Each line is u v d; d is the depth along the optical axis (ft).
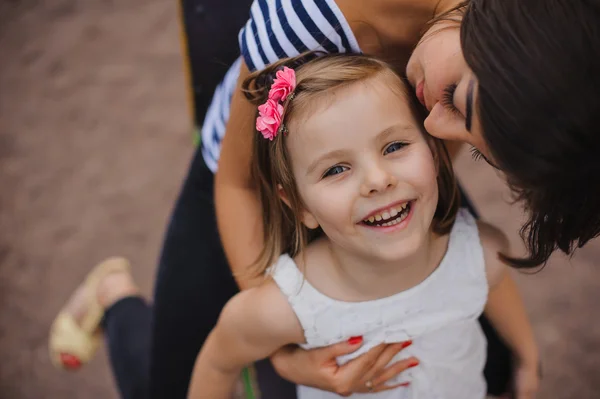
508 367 5.33
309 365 4.18
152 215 9.83
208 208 5.41
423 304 4.14
